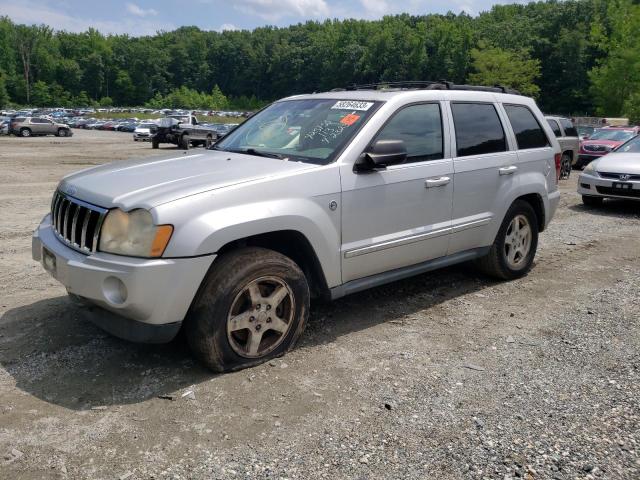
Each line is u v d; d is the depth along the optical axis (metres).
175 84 174.88
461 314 4.89
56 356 3.93
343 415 3.26
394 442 3.01
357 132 4.30
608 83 61.31
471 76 91.75
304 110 4.85
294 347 4.12
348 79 138.12
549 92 103.81
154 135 30.77
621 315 4.90
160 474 2.72
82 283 3.44
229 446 2.95
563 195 12.53
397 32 130.38
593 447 2.99
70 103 145.00
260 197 3.69
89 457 2.84
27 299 5.07
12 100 140.12
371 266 4.39
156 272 3.28
